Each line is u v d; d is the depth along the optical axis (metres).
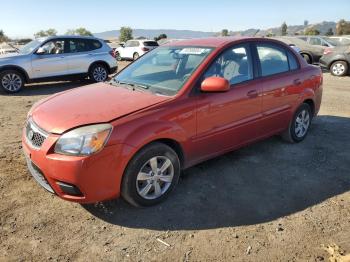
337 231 3.31
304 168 4.65
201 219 3.49
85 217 3.51
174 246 3.11
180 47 4.64
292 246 3.10
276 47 5.05
